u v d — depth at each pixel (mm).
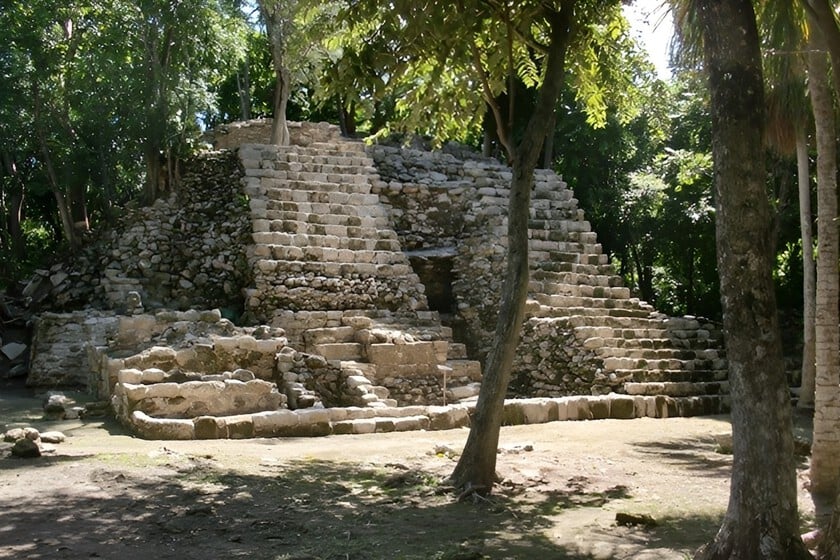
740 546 5352
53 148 21906
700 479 9430
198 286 19234
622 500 8320
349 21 9406
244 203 19766
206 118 33844
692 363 17438
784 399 5426
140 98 20516
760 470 5355
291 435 11633
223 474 8734
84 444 10219
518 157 9305
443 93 11211
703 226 26531
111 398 12633
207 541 6461
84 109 20594
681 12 8164
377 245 19516
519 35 9641
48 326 17328
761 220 5504
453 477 8727
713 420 14812
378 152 23516
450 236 22016
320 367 14367
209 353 13164
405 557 6195
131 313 17234
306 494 8117
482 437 8688
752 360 5422
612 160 28016
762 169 5582
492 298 19312
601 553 6348
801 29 8500
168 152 21031
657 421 14531
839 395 9016
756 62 5613
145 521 6898
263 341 13680
